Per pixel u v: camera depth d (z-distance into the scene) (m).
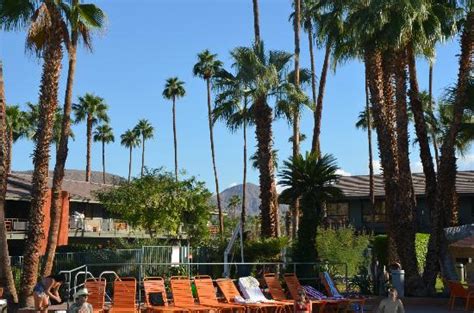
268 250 25.17
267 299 17.39
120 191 40.16
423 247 31.78
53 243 21.08
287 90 30.41
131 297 15.04
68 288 14.95
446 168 22.86
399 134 23.11
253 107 29.58
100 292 14.94
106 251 25.06
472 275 24.95
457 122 22.89
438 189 22.92
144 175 39.84
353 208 44.62
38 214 19.28
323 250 29.20
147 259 24.38
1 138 19.52
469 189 41.28
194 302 16.33
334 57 26.50
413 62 25.27
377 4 22.34
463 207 41.78
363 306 18.62
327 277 19.30
